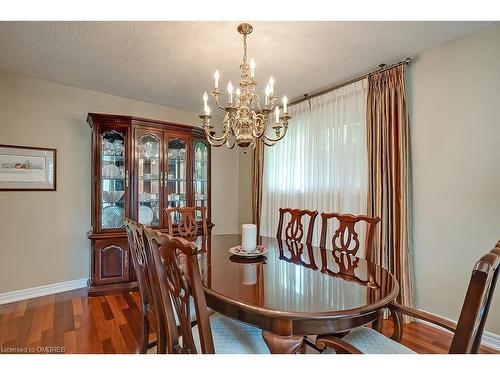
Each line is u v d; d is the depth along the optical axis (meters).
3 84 2.67
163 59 2.38
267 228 3.90
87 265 3.16
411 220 2.40
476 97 2.03
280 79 2.85
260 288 1.27
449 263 2.18
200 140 3.71
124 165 3.04
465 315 0.73
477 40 2.02
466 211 2.09
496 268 0.79
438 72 2.23
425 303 2.32
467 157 2.08
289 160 3.59
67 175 3.03
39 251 2.86
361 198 2.77
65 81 2.91
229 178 4.49
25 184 2.79
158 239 1.15
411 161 2.42
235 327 1.44
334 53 2.30
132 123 3.04
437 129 2.25
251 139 1.92
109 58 2.37
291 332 1.05
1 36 2.01
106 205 3.01
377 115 2.58
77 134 3.09
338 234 2.12
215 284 1.32
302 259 1.78
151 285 1.38
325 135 3.13
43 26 1.88
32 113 2.82
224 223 4.42
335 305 1.10
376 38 2.08
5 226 2.69
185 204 3.45
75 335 2.06
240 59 2.38
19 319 2.32
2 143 2.67
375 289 1.27
